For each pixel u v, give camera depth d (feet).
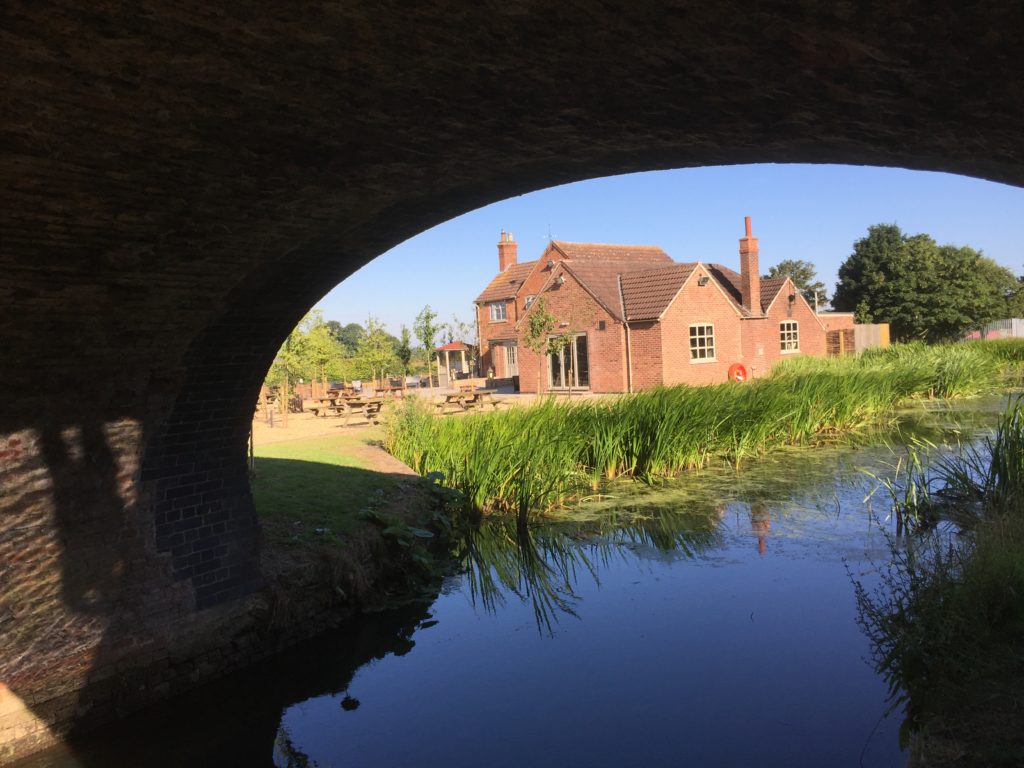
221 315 18.72
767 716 17.01
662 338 81.15
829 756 15.24
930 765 12.80
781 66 10.34
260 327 20.29
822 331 111.24
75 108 10.80
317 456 39.45
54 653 17.13
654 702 18.03
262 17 9.45
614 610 23.88
